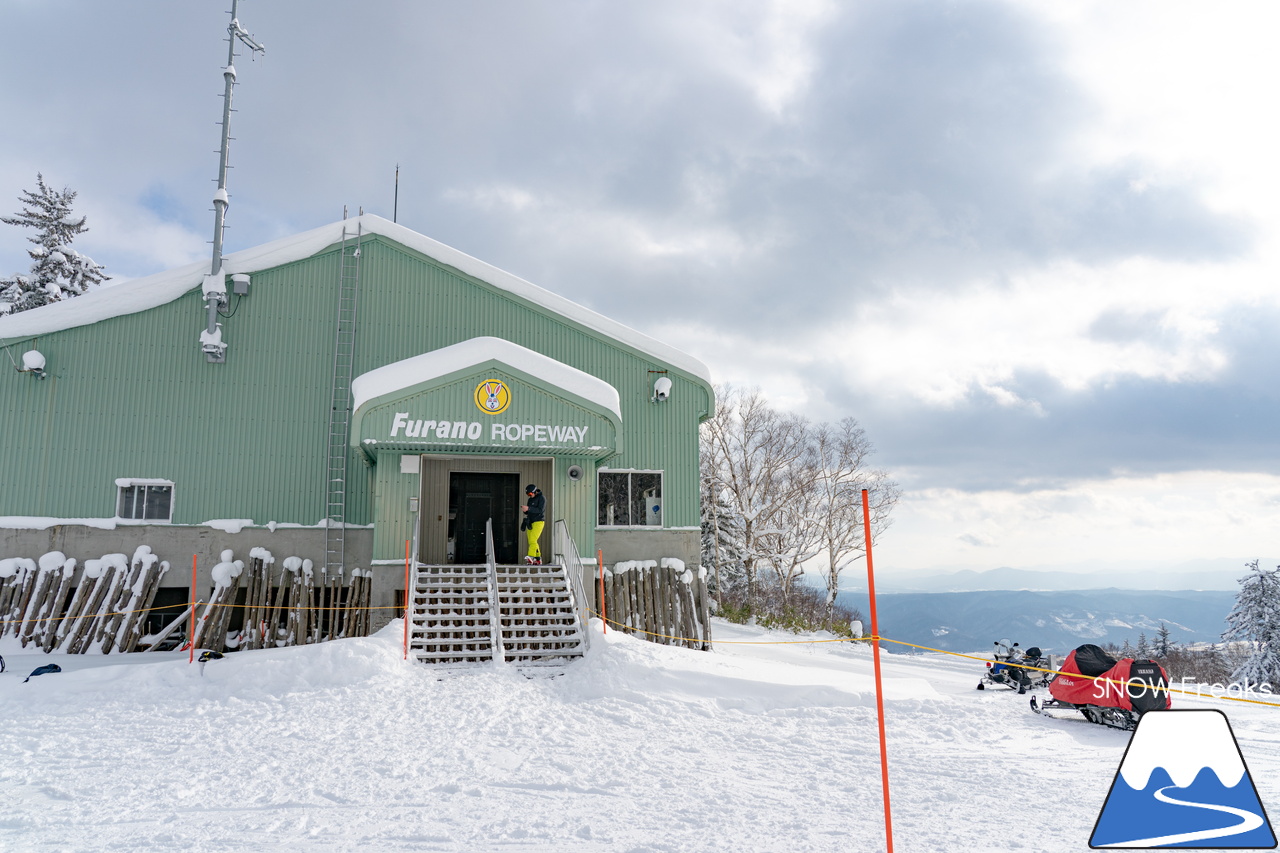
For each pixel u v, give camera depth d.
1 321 15.67
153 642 15.15
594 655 12.37
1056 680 9.81
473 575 14.66
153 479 16.05
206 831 5.34
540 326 18.45
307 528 16.55
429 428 14.20
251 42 17.77
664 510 18.14
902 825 5.48
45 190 32.44
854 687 11.05
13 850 4.95
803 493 36.94
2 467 15.40
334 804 5.97
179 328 16.67
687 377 18.84
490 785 6.55
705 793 6.33
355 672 10.93
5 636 14.70
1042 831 5.35
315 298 17.44
